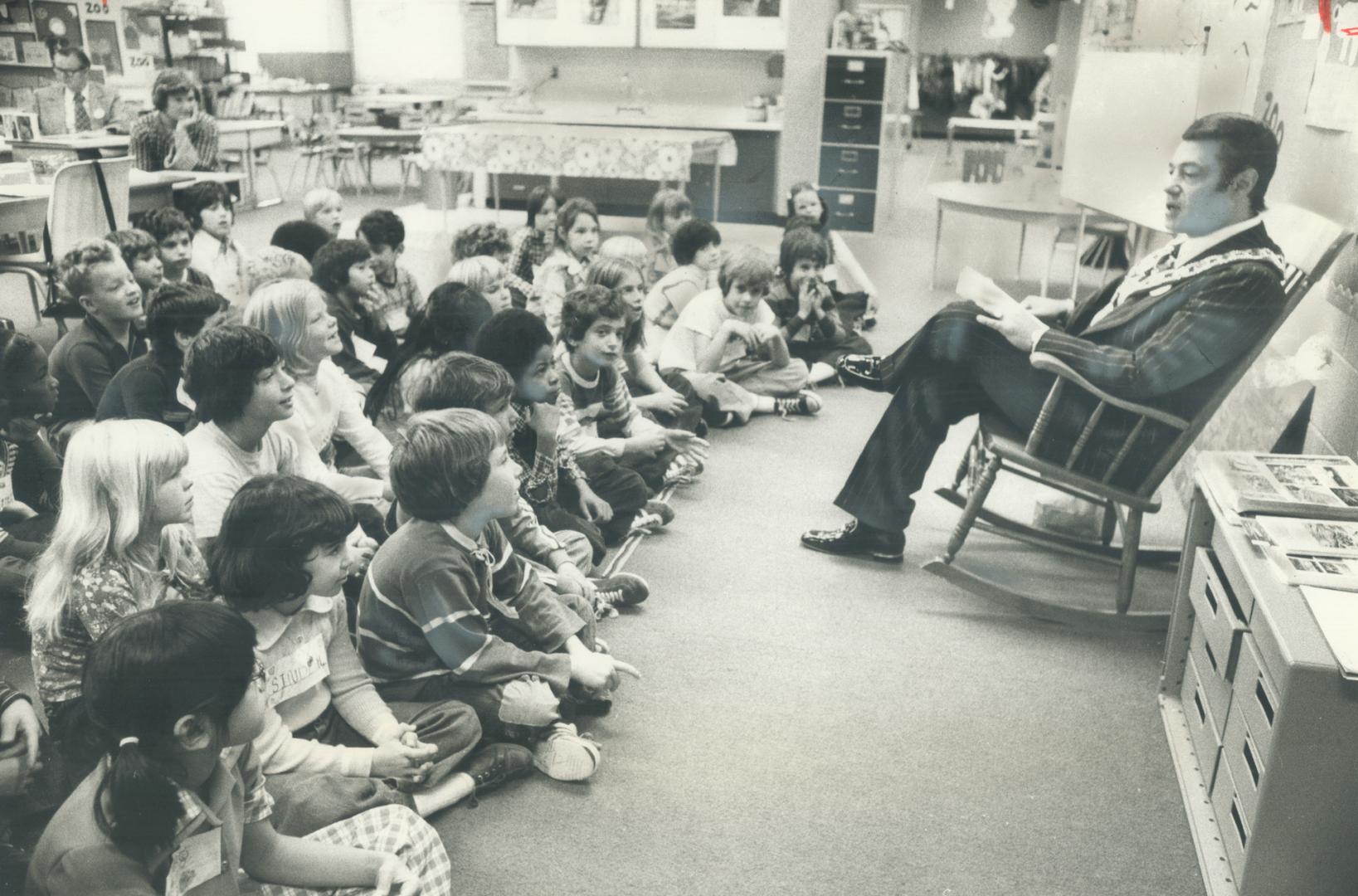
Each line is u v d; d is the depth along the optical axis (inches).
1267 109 99.0
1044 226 116.0
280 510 53.4
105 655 39.2
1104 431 89.2
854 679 83.4
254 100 137.3
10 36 189.2
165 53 150.4
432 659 67.4
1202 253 87.3
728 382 143.9
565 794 67.6
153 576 55.1
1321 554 63.2
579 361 109.3
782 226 180.4
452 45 138.9
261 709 43.6
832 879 60.7
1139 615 91.6
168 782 40.9
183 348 80.4
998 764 72.9
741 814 66.3
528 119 151.3
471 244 129.5
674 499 120.4
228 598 54.4
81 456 51.9
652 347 154.6
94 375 96.3
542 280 135.9
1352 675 52.1
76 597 52.1
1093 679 85.0
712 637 89.3
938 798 68.8
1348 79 80.6
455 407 71.7
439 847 55.8
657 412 131.6
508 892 58.5
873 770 71.6
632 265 125.7
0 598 70.8
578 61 157.2
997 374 94.3
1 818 51.4
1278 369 95.9
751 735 75.2
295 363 82.8
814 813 66.7
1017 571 104.6
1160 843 65.1
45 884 43.0
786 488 124.3
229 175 164.9
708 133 160.6
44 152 191.3
